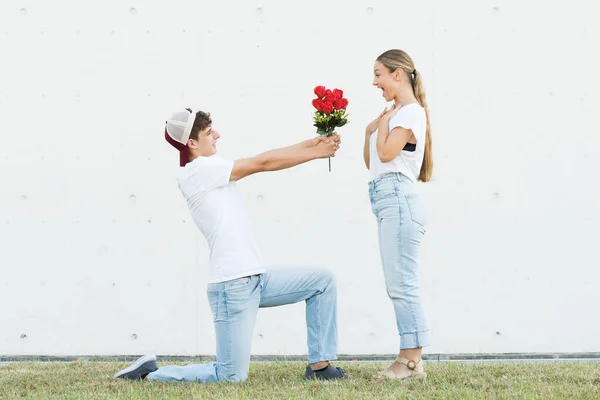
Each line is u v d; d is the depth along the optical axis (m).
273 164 3.69
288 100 5.16
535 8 5.14
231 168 3.65
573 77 5.11
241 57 5.16
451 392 3.28
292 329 5.10
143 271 5.12
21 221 5.14
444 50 5.13
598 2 5.12
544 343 5.08
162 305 5.12
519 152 5.11
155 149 5.15
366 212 5.12
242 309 3.63
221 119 5.16
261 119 5.15
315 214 5.13
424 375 3.74
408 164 3.69
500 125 5.11
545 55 5.12
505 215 5.10
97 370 4.27
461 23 5.14
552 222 5.09
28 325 5.12
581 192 5.10
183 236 5.13
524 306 5.09
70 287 5.13
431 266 5.09
